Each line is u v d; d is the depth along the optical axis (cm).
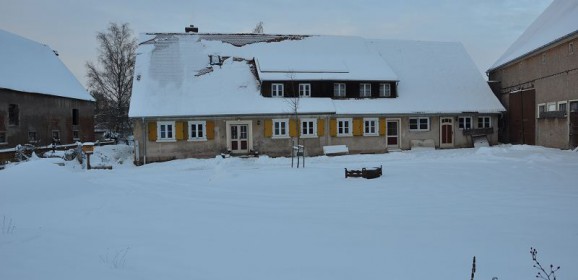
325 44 3266
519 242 737
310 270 612
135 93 2678
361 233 819
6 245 708
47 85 3244
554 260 639
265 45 3147
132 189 1427
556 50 2603
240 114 2645
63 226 875
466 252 686
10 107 2794
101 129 5531
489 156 2327
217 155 2630
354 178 1603
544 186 1347
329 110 2761
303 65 2927
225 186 1491
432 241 754
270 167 2114
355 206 1096
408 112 2900
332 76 2877
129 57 4922
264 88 2794
